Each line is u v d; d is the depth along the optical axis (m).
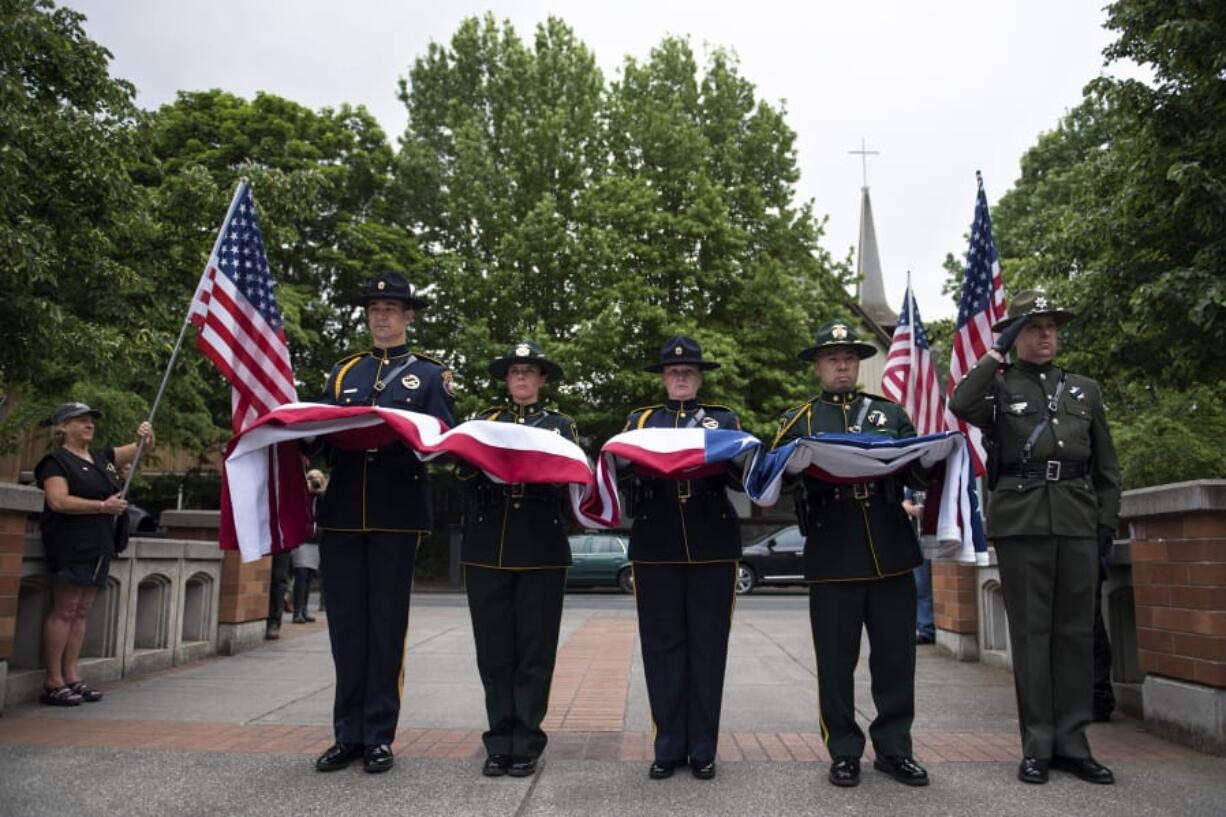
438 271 24.06
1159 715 5.04
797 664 7.82
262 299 5.62
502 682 4.39
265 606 9.05
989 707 5.91
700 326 22.44
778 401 22.22
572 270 22.62
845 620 4.28
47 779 4.12
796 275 25.02
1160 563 5.02
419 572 26.31
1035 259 15.68
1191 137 9.23
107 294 12.89
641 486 4.55
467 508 4.66
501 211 23.88
